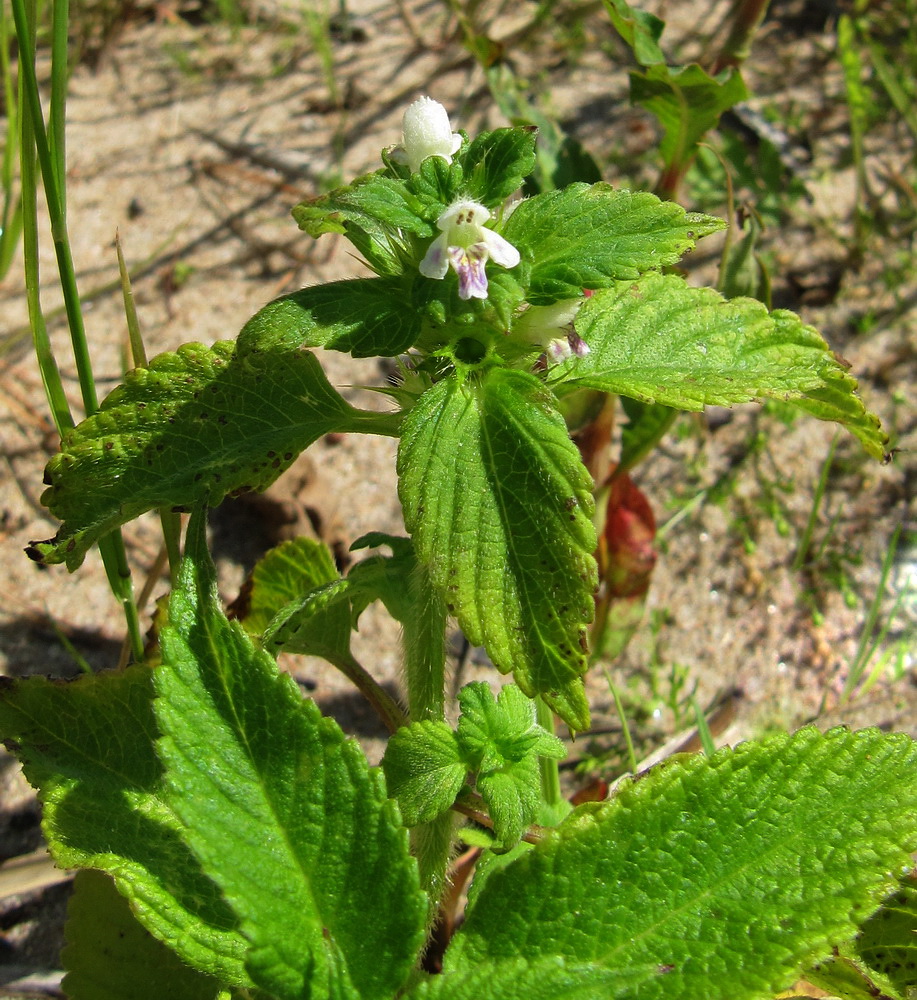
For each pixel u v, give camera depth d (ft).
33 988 0.50
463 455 0.34
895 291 0.85
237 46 1.06
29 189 0.45
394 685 0.67
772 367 0.40
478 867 0.42
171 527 0.47
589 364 0.40
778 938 0.34
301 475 0.73
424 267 0.34
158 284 0.84
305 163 0.93
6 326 0.81
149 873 0.38
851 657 0.69
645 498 0.67
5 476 0.73
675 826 0.36
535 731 0.38
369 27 1.07
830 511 0.76
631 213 0.36
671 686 0.67
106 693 0.43
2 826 0.57
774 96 1.00
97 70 1.03
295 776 0.33
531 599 0.32
